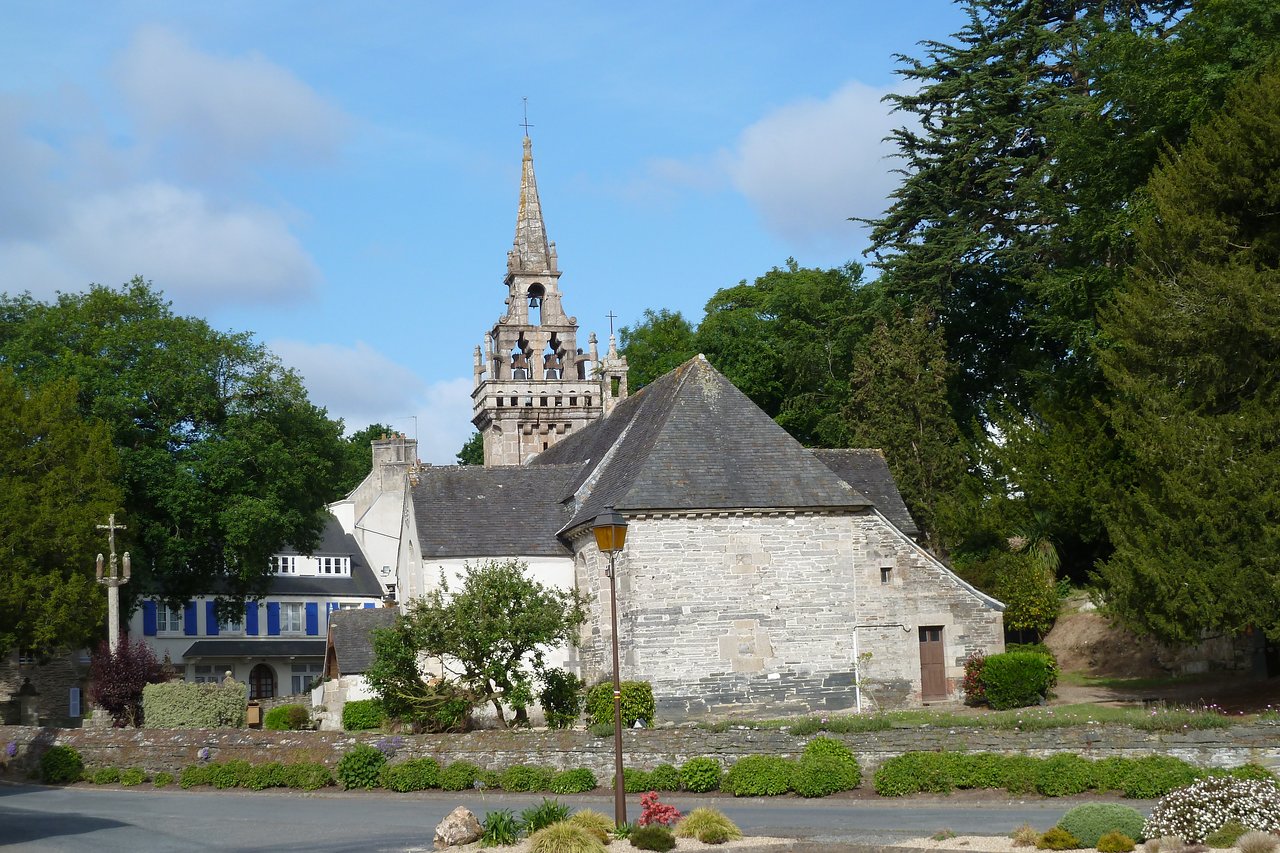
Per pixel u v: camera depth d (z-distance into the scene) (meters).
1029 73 60.81
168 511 56.81
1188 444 34.97
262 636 73.50
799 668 40.62
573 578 45.31
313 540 63.41
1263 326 34.56
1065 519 46.94
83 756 37.38
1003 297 59.94
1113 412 37.53
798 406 69.75
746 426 42.88
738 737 32.47
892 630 41.25
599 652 42.41
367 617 48.66
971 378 61.34
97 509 50.03
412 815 29.16
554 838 22.78
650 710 38.75
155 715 40.31
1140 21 58.62
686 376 44.34
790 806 29.30
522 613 36.84
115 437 57.16
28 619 47.12
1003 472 49.16
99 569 43.03
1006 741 30.70
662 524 40.47
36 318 60.84
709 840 23.83
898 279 60.06
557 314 68.00
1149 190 39.28
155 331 59.44
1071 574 50.72
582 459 51.66
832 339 71.06
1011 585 47.19
